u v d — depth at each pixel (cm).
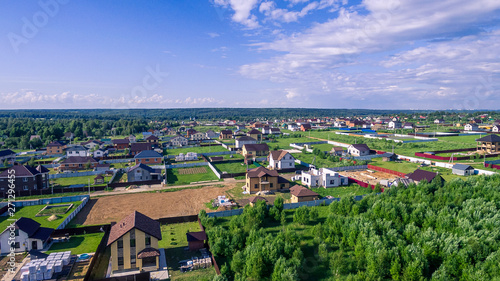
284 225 4481
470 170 7150
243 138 12556
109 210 5366
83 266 3459
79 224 4725
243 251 3466
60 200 5853
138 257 3281
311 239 3981
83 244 4012
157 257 3369
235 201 5759
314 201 5409
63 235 4241
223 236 3772
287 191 6450
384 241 3338
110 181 7519
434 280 2791
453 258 3022
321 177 6719
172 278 3197
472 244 3130
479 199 4297
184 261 3509
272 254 3231
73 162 8831
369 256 3164
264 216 4628
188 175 8069
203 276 3228
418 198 4769
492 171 6994
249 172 6700
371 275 2891
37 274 3155
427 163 8556
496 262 2822
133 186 6919
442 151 9944
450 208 4231
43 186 6838
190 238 3831
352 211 4553
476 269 2869
